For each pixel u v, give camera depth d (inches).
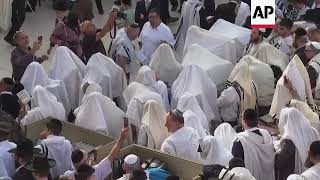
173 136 330.6
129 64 463.5
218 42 473.1
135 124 370.6
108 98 383.6
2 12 576.7
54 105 375.2
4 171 299.1
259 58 445.7
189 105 378.0
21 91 384.8
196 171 319.0
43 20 636.7
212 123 403.9
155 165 323.0
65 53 429.4
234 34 488.7
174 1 660.7
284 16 549.0
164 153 326.6
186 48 486.6
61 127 335.6
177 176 304.7
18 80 435.2
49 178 312.3
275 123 386.9
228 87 405.1
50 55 488.1
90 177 279.3
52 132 325.4
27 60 432.8
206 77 408.8
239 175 268.5
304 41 438.0
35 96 375.2
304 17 512.4
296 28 462.0
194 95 391.5
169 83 438.6
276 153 323.6
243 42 483.8
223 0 692.7
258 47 451.5
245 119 325.4
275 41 470.3
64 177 292.0
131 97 393.7
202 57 445.1
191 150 328.5
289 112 328.8
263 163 321.4
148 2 543.8
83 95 400.8
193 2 544.4
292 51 448.8
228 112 402.6
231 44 471.5
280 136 345.1
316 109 389.7
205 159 327.6
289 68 384.2
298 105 364.2
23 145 293.6
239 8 539.5
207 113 400.8
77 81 424.8
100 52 469.1
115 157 323.0
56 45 466.9
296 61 388.8
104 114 370.9
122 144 331.0
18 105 362.0
